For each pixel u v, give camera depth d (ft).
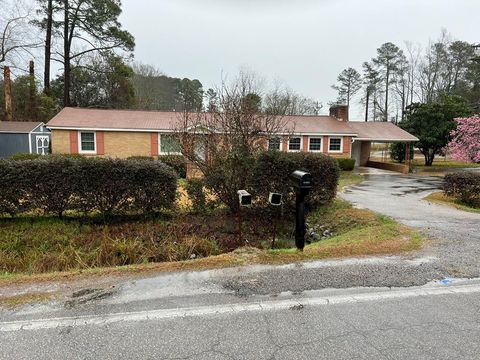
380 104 161.68
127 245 19.58
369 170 76.18
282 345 8.16
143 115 70.59
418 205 31.19
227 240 22.72
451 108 81.56
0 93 109.29
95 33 90.27
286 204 26.55
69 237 22.66
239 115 25.79
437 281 12.15
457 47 140.26
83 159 25.23
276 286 11.55
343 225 25.25
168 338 8.40
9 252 20.97
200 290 11.19
